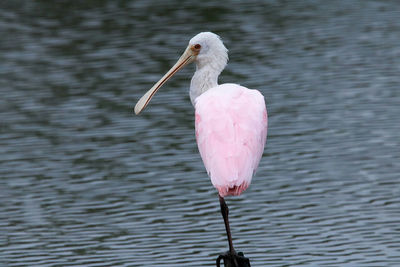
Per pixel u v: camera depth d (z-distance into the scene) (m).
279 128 19.28
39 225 15.19
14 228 15.08
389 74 22.59
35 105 21.50
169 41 26.11
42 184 16.88
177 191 16.36
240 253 9.93
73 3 31.23
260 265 13.45
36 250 14.29
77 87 22.67
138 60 24.50
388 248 13.89
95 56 25.14
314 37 26.19
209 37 11.18
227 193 9.34
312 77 22.58
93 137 19.25
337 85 21.94
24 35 27.42
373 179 16.53
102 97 21.84
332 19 28.22
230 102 9.86
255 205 15.70
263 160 17.61
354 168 17.03
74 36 27.12
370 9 29.44
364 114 19.86
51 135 19.50
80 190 16.55
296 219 15.08
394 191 15.98
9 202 16.11
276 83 22.25
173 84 22.89
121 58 24.80
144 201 15.98
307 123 19.50
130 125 19.89
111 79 23.11
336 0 30.91
